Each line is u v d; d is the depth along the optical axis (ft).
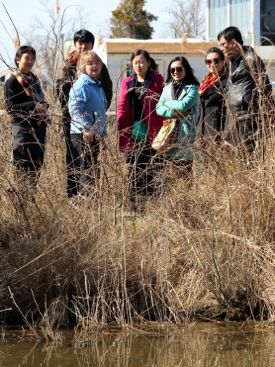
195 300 16.94
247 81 19.42
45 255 16.75
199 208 17.56
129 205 17.93
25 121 19.54
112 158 18.02
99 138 18.03
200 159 18.28
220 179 17.92
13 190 17.63
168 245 17.31
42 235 17.19
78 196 17.83
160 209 17.80
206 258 17.07
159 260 17.13
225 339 15.66
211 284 16.97
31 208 17.65
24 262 16.78
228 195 17.53
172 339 15.67
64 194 17.99
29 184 17.93
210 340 15.61
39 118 19.54
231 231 17.49
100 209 17.49
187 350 15.05
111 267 16.79
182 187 17.97
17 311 16.49
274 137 17.92
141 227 17.62
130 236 17.40
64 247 16.89
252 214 17.34
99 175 17.90
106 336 15.80
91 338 15.67
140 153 18.83
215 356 14.73
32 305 16.58
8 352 14.90
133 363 14.37
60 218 17.37
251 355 14.78
